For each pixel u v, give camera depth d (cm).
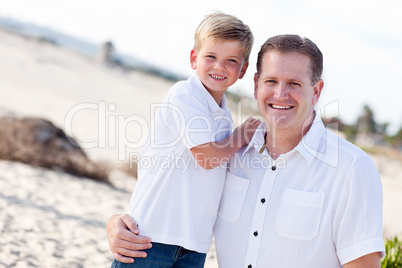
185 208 234
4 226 449
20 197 588
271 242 213
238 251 224
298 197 210
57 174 800
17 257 384
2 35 5634
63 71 3522
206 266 447
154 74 7138
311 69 216
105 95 2602
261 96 224
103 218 579
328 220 204
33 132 852
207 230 237
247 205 224
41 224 482
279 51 216
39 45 5928
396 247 423
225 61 258
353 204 198
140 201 241
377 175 203
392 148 3988
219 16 268
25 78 2464
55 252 415
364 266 197
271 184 217
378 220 196
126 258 229
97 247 454
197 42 267
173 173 238
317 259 207
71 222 517
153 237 231
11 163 798
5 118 854
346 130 4009
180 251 238
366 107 5178
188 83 256
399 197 1312
